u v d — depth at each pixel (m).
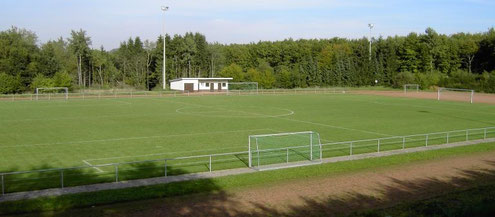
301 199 21.20
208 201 20.66
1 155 31.25
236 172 25.84
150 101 76.94
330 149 34.47
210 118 53.66
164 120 51.22
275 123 49.97
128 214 18.73
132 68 145.12
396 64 139.38
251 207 19.97
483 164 28.47
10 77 96.31
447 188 23.03
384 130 45.66
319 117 55.94
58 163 29.06
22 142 36.22
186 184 22.84
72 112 58.03
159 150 33.72
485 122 52.81
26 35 119.31
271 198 21.28
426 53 140.12
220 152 33.16
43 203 19.44
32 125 45.69
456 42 148.75
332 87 128.88
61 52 141.25
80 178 24.91
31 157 30.81
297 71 135.25
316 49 164.38
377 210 19.41
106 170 26.98
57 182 23.94
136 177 25.34
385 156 30.53
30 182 23.88
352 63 137.88
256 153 31.78
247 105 71.19
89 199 20.09
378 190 22.70
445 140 39.28
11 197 20.27
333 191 22.48
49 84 100.81
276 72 148.88
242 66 164.12
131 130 43.31
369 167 27.52
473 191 22.14
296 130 44.94
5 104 68.31
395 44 149.12
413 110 65.81
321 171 26.22
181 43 145.00
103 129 43.69
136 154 32.16
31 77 107.88
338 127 47.44
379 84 137.12
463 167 27.69
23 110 59.59
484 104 77.50
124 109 62.81
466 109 68.06
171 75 141.00
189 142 37.22
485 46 141.50
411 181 24.41
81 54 134.75
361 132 44.12
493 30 159.12
